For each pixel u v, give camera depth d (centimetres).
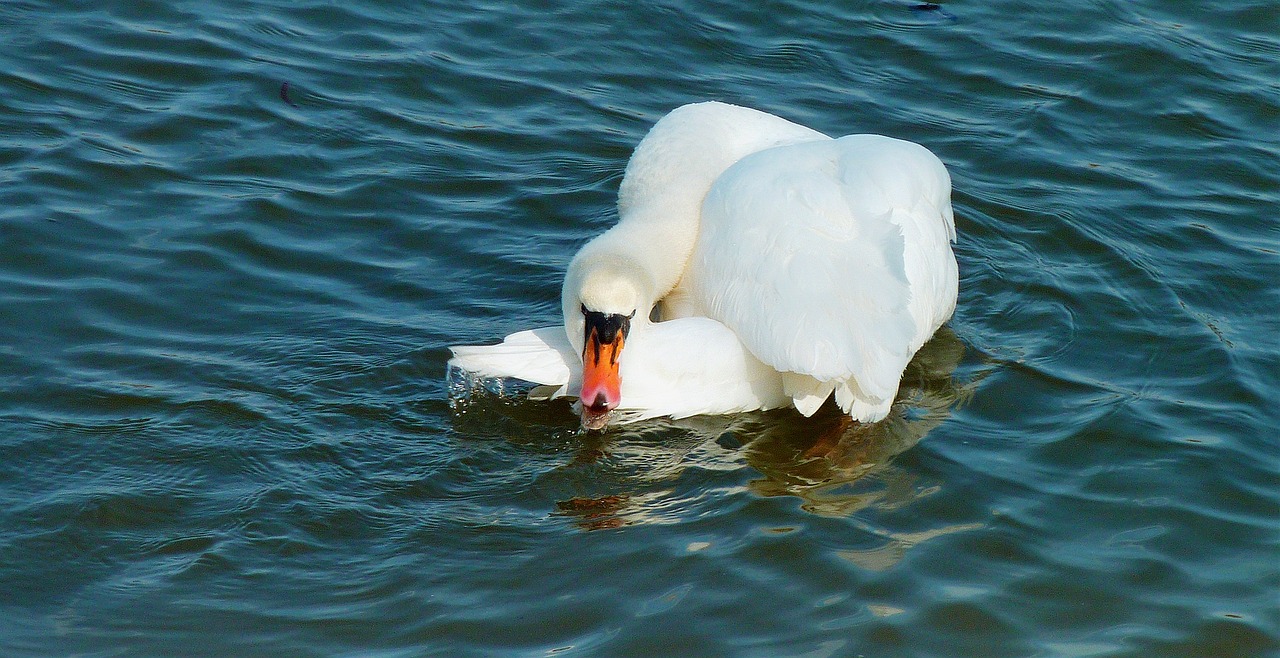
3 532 1127
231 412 1293
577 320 1310
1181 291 1561
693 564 1119
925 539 1157
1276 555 1153
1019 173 1802
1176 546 1160
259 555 1127
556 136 1844
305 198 1672
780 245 1290
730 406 1313
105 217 1593
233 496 1188
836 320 1238
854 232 1300
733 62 2034
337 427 1288
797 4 2172
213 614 1064
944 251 1412
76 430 1253
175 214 1614
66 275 1490
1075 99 1961
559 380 1291
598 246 1375
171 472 1211
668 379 1285
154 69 1889
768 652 1027
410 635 1044
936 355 1442
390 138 1806
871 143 1423
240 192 1667
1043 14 2155
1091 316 1515
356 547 1141
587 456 1269
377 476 1227
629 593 1087
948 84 1997
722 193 1383
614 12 2125
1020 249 1647
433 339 1438
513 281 1560
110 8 2014
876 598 1085
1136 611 1086
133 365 1358
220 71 1900
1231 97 1962
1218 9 2161
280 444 1255
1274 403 1361
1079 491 1228
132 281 1492
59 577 1092
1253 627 1071
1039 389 1383
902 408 1353
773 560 1124
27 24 1953
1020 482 1238
